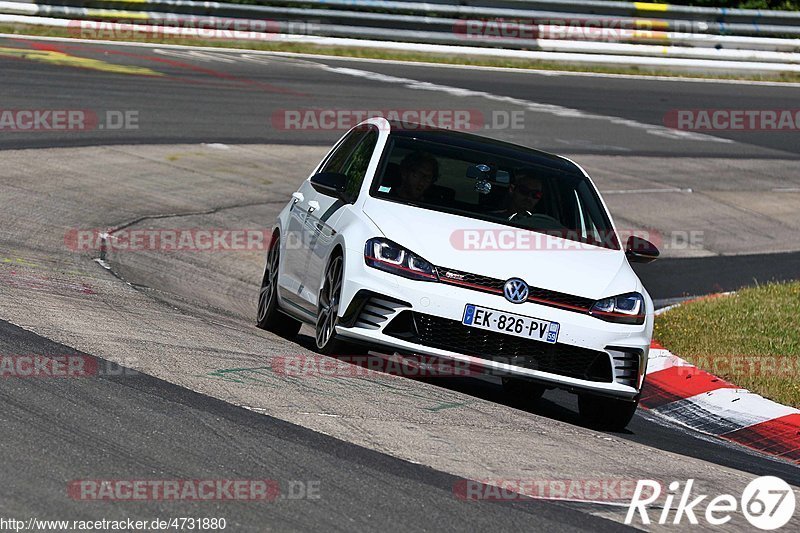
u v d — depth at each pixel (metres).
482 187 28.12
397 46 98.19
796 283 47.91
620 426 26.66
